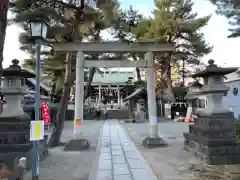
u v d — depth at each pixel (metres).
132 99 30.41
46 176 6.36
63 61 18.03
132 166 7.26
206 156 7.44
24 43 12.22
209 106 8.25
